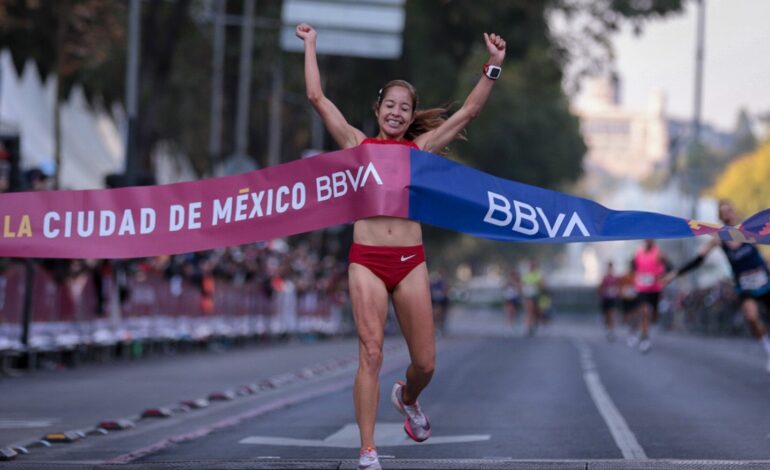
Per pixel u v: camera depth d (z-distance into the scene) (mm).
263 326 70500
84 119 77812
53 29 81125
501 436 24328
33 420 28094
